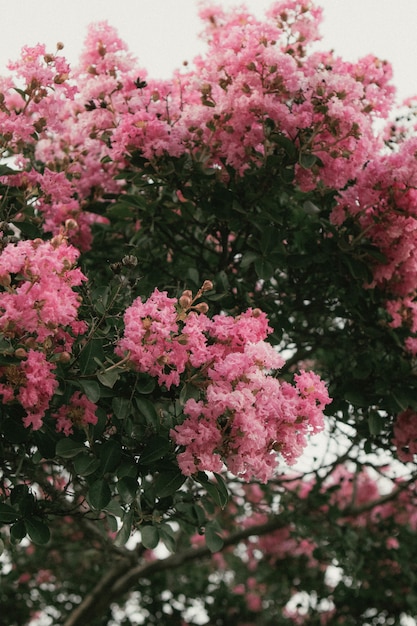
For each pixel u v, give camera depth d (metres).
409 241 4.00
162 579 7.34
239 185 4.15
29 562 7.02
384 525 6.57
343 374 4.48
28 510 3.31
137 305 3.12
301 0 4.27
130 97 4.22
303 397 3.25
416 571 6.45
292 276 4.66
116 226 4.71
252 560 8.02
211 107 4.02
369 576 6.25
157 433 3.25
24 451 3.56
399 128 4.62
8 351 2.93
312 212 4.27
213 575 8.09
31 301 2.91
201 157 4.11
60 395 3.22
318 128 3.88
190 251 4.84
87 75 4.31
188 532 4.12
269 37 3.96
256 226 4.08
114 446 3.20
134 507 3.50
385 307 4.38
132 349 3.03
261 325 3.25
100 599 6.31
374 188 3.96
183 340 3.05
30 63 3.86
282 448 3.19
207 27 4.49
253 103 3.89
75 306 3.07
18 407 3.16
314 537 5.89
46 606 7.12
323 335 4.87
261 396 3.10
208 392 3.05
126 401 3.19
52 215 4.36
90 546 6.34
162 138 3.98
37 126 3.96
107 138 4.36
